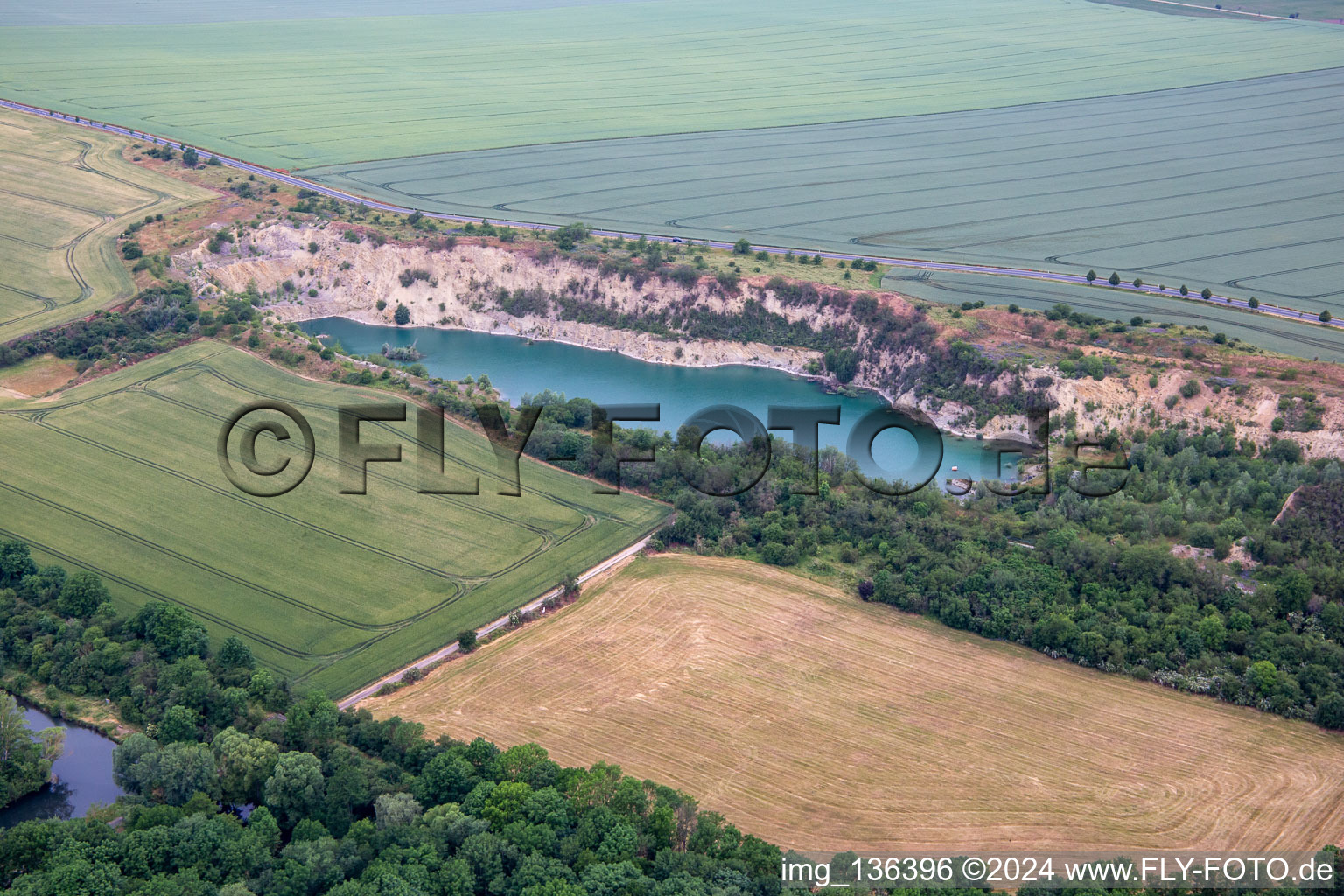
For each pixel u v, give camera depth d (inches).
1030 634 6023.6
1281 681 5605.3
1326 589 6166.3
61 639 5866.1
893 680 5787.4
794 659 5935.0
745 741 5339.6
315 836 4653.1
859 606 6378.0
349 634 6102.4
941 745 5334.6
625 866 4421.8
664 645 6038.4
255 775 4963.1
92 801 5083.7
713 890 4330.7
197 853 4510.3
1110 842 4776.1
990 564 6505.9
